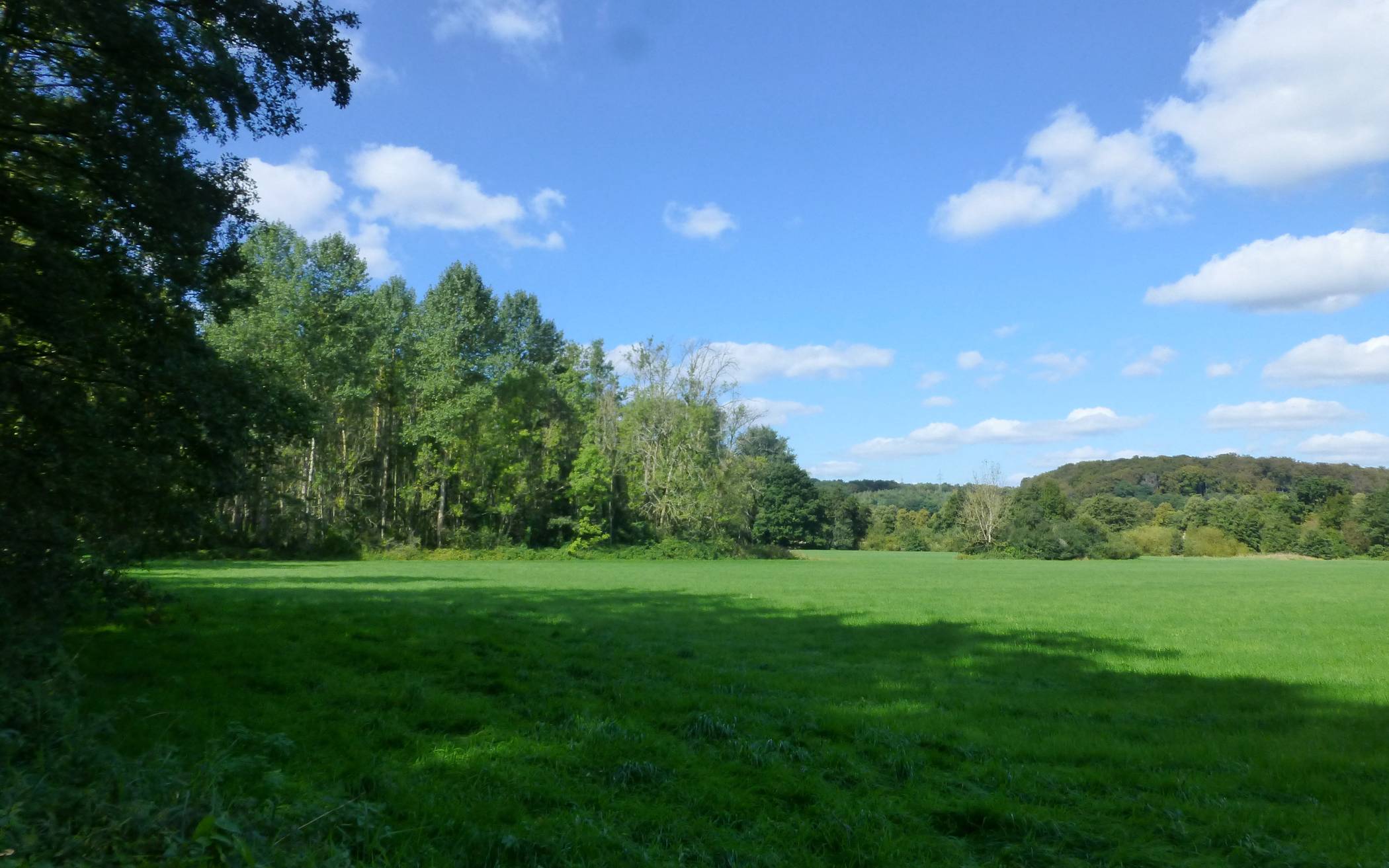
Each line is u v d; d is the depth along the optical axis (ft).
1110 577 182.91
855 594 122.93
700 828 22.67
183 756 25.86
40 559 34.53
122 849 15.55
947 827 23.79
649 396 260.21
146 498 42.06
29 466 35.96
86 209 37.78
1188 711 40.78
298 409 49.52
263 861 16.07
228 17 40.81
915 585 146.20
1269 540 360.69
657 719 35.45
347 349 193.26
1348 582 168.45
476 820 22.26
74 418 37.22
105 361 39.86
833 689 44.57
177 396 41.32
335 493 215.10
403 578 133.08
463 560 218.38
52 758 20.54
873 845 21.61
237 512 199.93
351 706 35.17
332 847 18.15
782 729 34.73
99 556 42.32
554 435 240.73
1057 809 25.20
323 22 43.11
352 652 47.80
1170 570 226.79
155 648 44.96
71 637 46.21
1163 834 23.35
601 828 22.07
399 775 25.72
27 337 38.70
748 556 280.92
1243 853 21.56
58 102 37.83
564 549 238.89
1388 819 24.32
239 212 43.86
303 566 169.07
